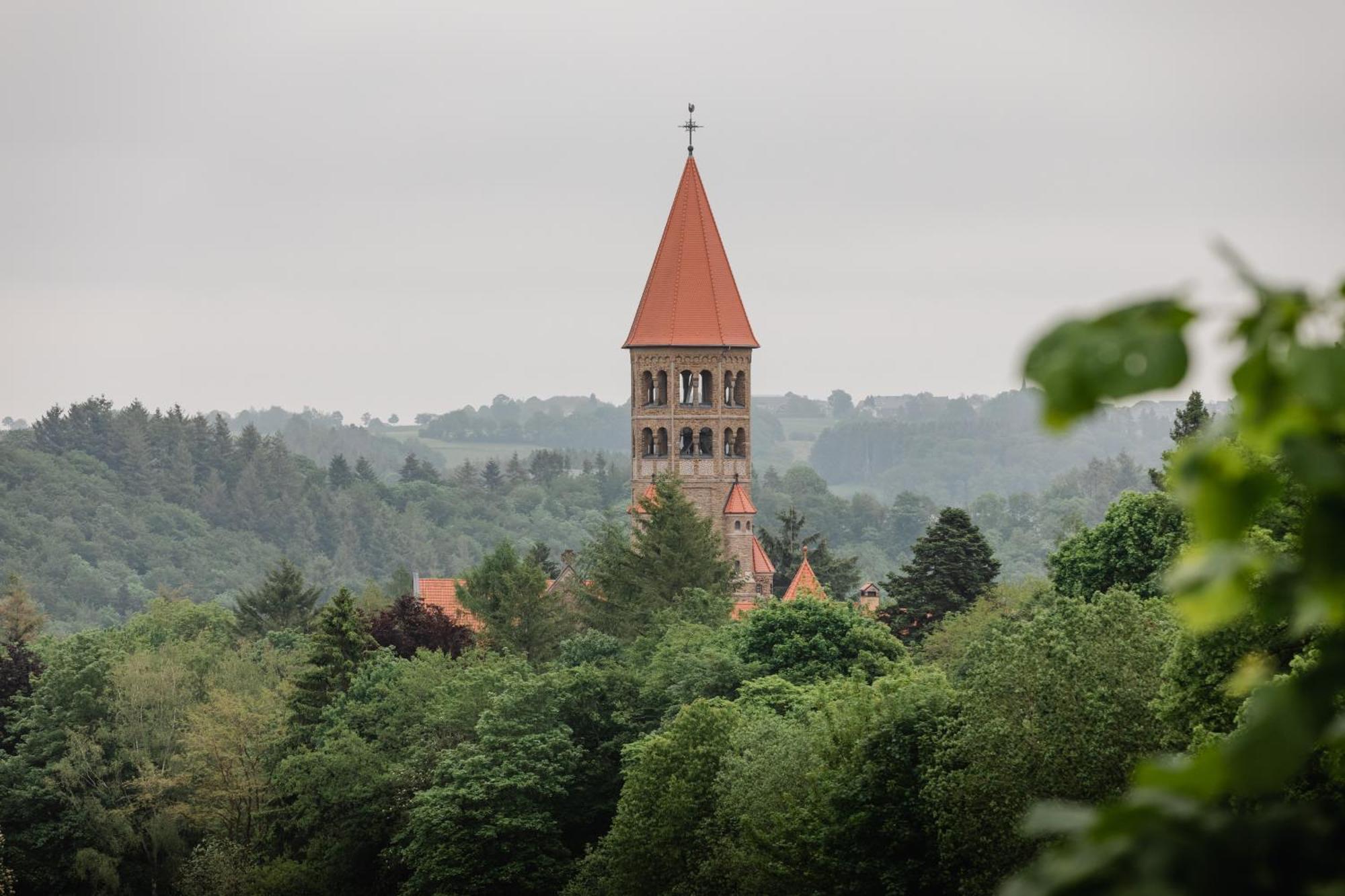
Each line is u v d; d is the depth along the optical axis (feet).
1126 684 495.41
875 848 567.59
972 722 523.70
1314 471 66.69
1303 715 70.74
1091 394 64.59
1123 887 68.64
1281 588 72.79
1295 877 68.95
